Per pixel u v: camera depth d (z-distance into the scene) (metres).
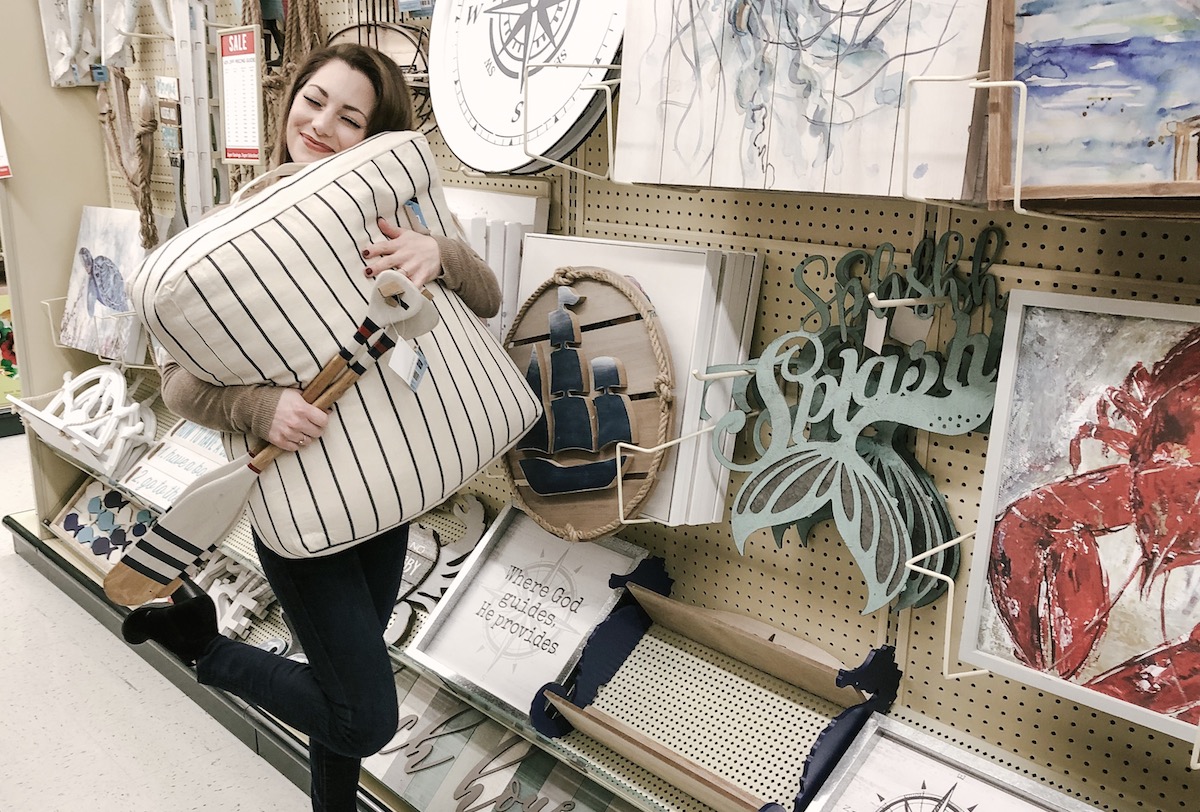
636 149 1.43
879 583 1.39
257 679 1.73
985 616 1.25
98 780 2.31
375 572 1.75
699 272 1.57
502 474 2.24
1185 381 1.08
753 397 1.64
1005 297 1.34
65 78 3.24
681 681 1.74
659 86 1.38
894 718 1.55
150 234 2.93
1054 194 0.99
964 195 1.09
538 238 1.83
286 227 1.34
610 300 1.68
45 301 3.39
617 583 1.79
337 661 1.57
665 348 1.60
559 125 1.65
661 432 1.60
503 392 1.56
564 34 1.63
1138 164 0.93
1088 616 1.15
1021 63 0.99
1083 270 1.29
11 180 3.27
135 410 3.13
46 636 2.99
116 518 3.39
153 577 1.47
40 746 2.44
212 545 1.47
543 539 2.04
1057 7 0.96
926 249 1.42
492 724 2.06
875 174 1.16
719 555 1.82
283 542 1.41
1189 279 1.20
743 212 1.68
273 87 2.37
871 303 1.33
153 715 2.59
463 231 1.72
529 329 1.80
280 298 1.32
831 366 1.53
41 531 3.54
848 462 1.43
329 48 1.67
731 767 1.60
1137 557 1.11
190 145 2.68
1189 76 0.90
